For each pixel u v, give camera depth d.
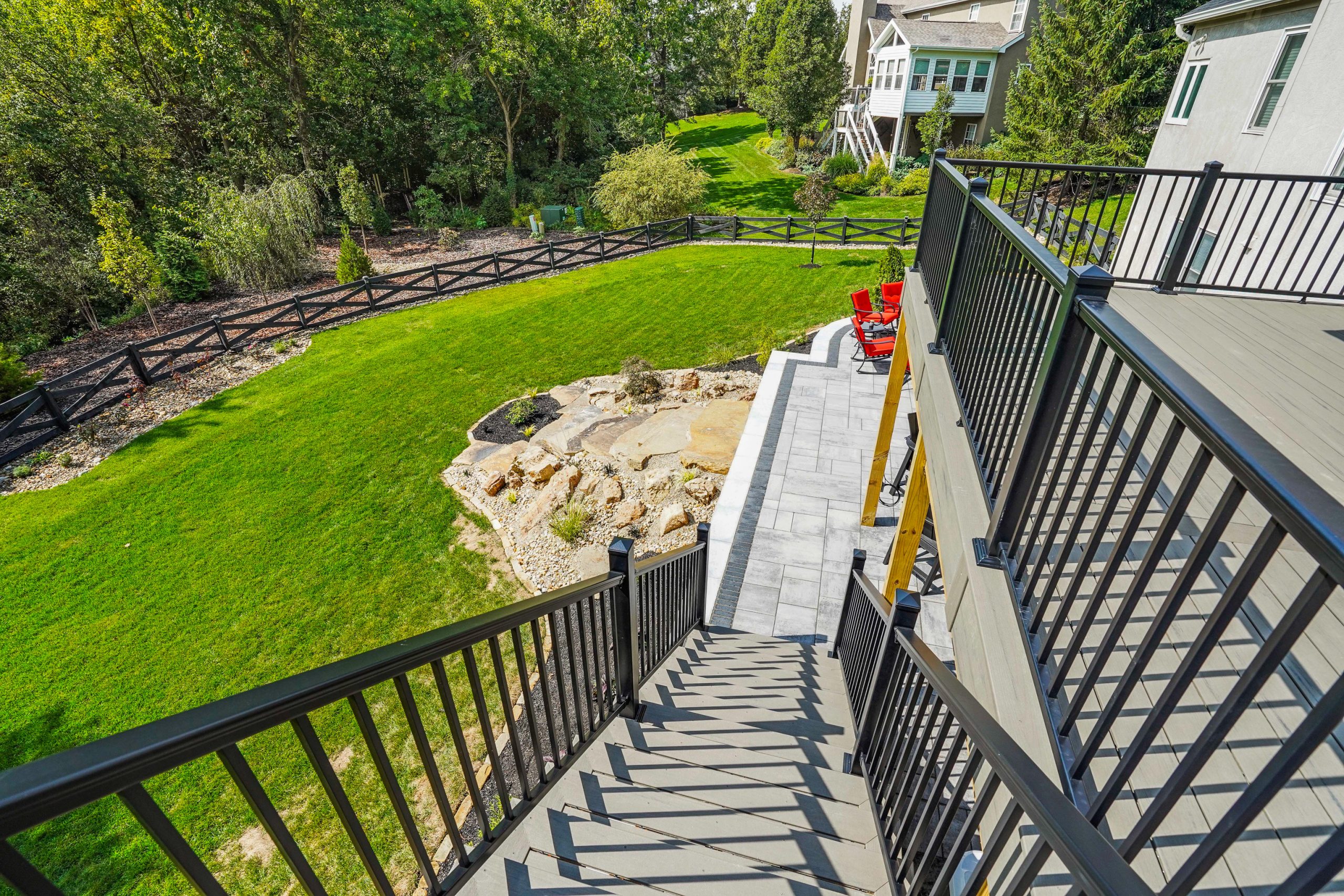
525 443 8.51
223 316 13.62
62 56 15.54
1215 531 0.98
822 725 3.16
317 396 10.22
